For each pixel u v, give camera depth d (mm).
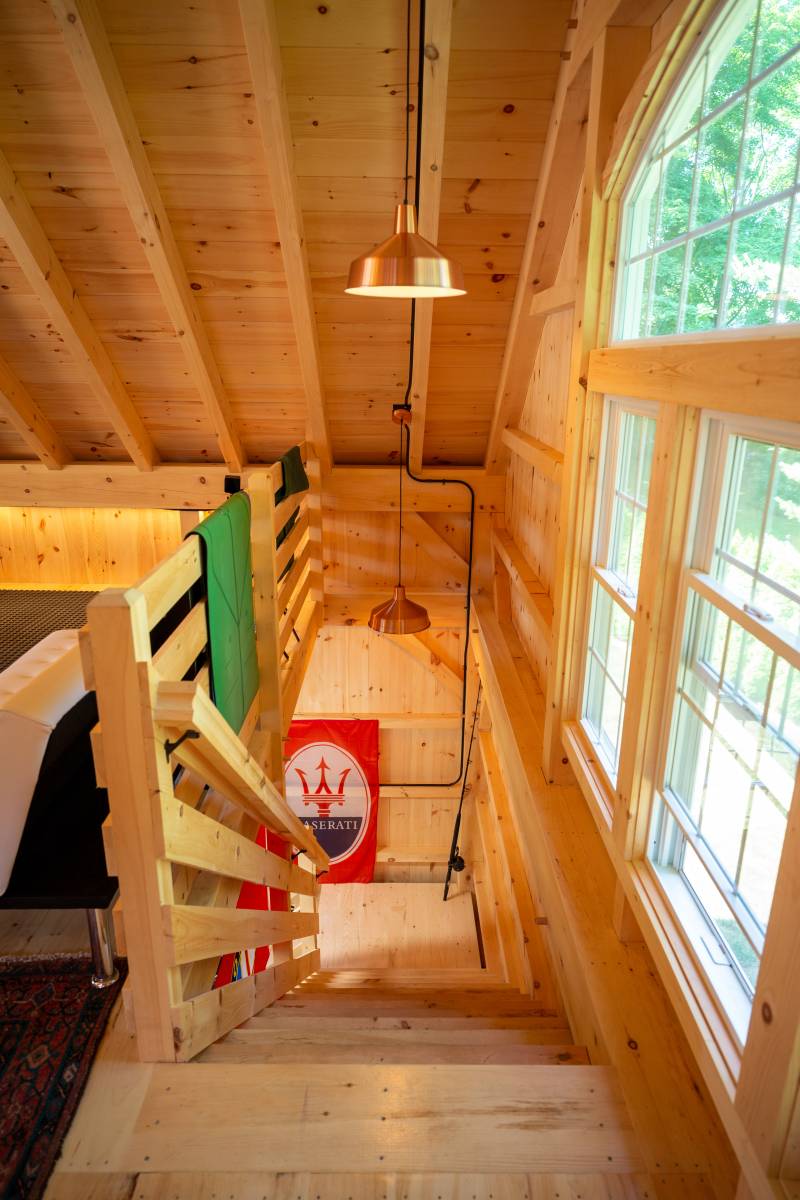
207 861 1968
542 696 4113
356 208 3369
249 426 4809
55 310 3744
